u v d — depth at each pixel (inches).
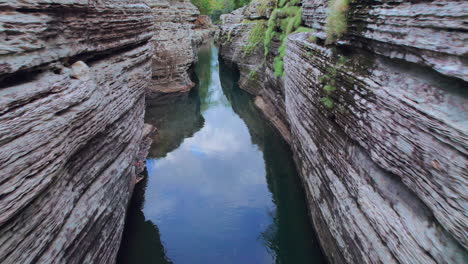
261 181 526.9
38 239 168.6
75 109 207.6
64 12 220.8
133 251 372.2
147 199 470.3
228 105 1041.5
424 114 159.6
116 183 303.3
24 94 165.6
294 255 365.4
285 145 608.4
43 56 190.4
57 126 183.9
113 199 291.7
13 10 171.2
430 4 161.8
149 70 459.8
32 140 163.0
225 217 435.2
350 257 245.8
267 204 461.4
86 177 238.1
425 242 159.8
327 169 310.0
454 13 144.9
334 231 283.7
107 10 287.3
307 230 387.9
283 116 665.0
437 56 159.5
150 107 942.4
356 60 264.8
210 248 381.1
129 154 354.6
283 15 724.0
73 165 219.5
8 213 143.9
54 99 187.8
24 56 172.9
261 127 770.2
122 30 328.5
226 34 1535.4
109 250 279.9
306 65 409.1
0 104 149.6
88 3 250.1
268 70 826.2
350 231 243.6
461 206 134.9
